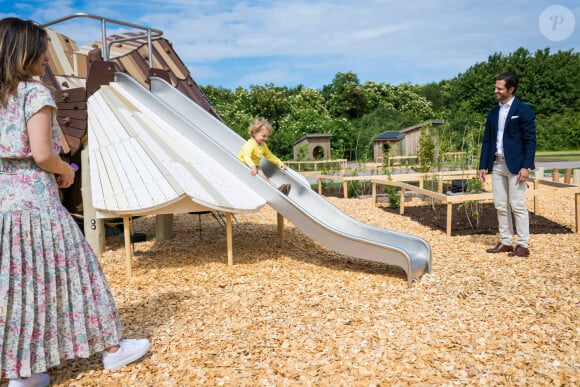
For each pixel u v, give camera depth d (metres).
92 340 2.44
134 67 8.53
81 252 2.40
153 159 5.02
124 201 4.49
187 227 7.51
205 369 2.63
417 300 3.75
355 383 2.45
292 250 5.77
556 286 3.93
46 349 2.25
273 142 27.75
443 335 3.03
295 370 2.61
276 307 3.68
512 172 4.89
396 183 8.32
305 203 5.68
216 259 5.36
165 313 3.59
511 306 3.50
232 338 3.08
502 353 2.73
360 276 4.56
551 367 2.54
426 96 47.41
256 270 4.84
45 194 2.28
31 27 2.22
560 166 17.20
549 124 33.47
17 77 2.17
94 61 6.61
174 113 6.04
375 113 36.28
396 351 2.81
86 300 2.41
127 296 4.05
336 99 39.62
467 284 4.11
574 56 38.38
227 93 40.97
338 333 3.11
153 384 2.48
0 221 2.15
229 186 5.05
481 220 7.23
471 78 38.97
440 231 6.71
